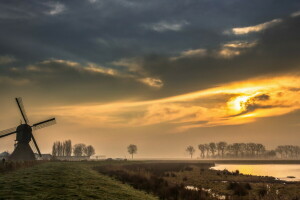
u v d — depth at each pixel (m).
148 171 53.09
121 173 42.00
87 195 17.92
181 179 44.06
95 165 67.75
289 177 57.75
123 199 18.70
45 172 32.25
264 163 169.75
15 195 15.82
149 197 22.38
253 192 30.34
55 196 16.34
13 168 34.97
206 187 35.38
